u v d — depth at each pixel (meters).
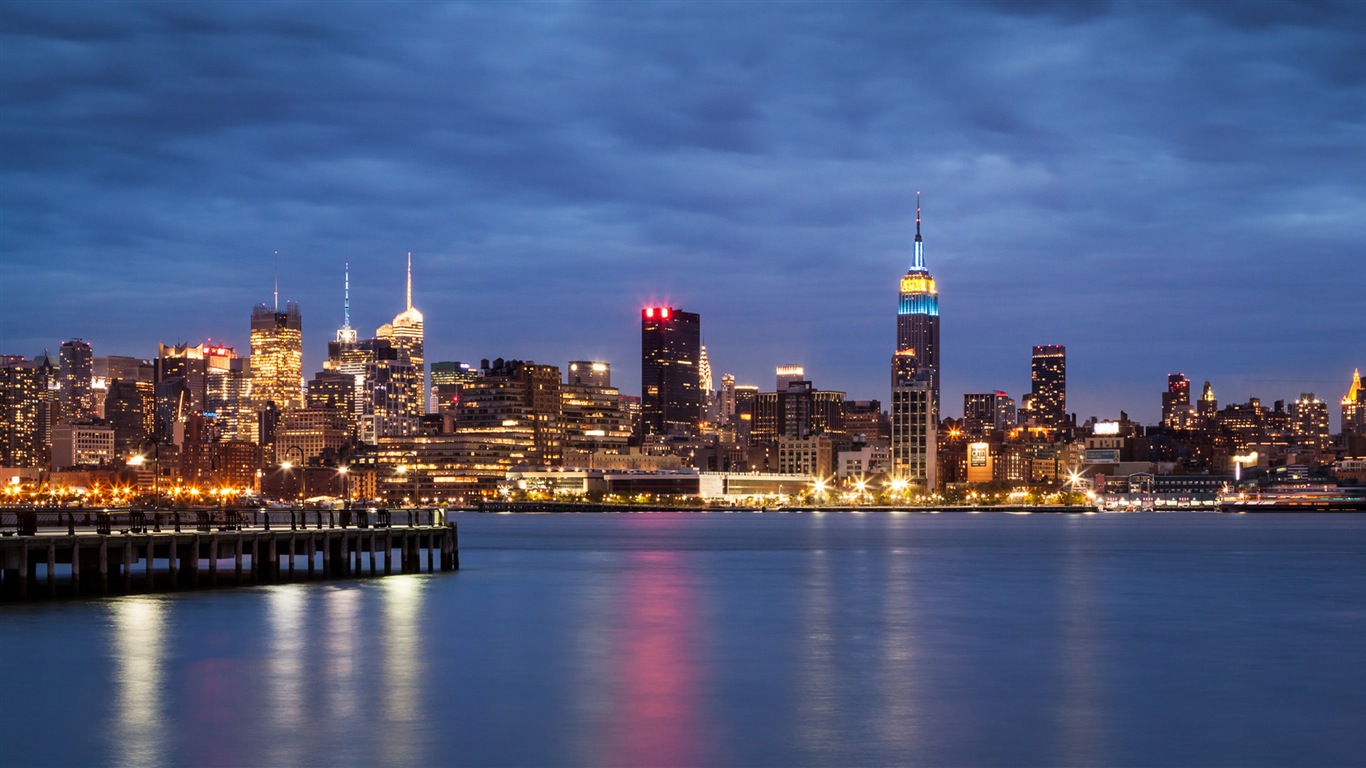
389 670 81.94
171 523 133.12
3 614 101.94
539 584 145.75
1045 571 178.12
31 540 108.31
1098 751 63.03
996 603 127.12
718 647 93.50
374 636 95.31
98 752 61.47
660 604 123.25
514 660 86.56
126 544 115.06
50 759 60.34
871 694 75.75
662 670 83.25
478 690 75.88
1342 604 128.38
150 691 74.44
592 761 60.38
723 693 75.69
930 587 146.75
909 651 92.25
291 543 132.50
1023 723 68.56
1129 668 85.56
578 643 94.75
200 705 70.88
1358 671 84.88
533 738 64.44
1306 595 139.00
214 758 60.53
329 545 139.12
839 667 85.06
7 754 61.12
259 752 61.56
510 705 71.81
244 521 141.88
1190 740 65.25
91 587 118.56
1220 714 71.12
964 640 98.44
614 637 98.25
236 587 124.19
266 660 84.38
